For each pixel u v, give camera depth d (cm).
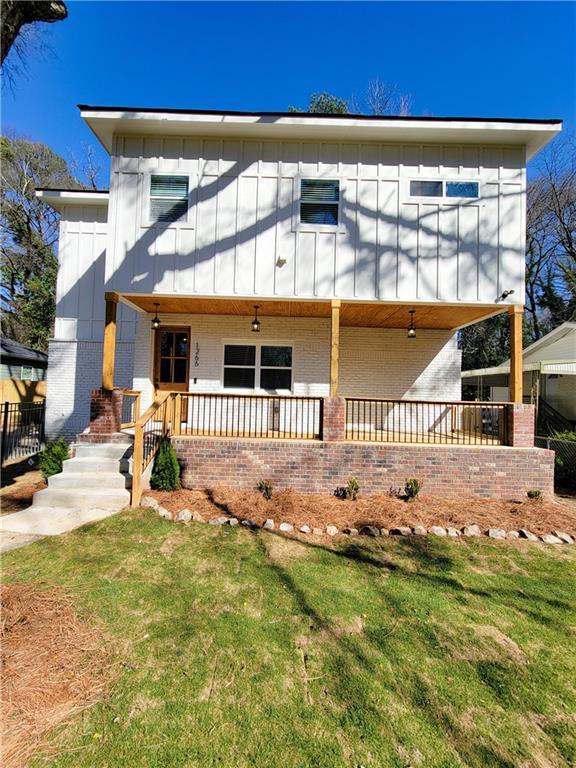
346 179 726
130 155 721
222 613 318
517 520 555
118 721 211
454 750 202
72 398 1015
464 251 726
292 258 721
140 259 716
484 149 732
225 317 926
